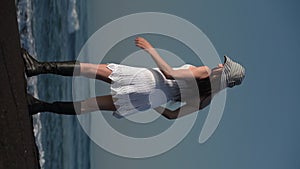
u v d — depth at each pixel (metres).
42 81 14.66
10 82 6.05
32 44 14.53
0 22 6.14
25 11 14.28
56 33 15.71
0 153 5.64
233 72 7.46
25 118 6.07
